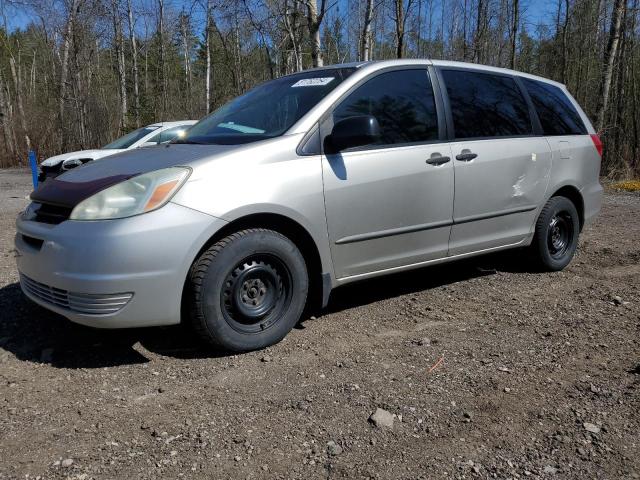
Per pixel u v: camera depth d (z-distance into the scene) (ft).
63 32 78.64
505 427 8.68
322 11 34.78
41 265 10.38
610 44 51.47
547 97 17.26
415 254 13.56
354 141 11.59
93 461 7.75
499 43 86.22
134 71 88.53
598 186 18.48
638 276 16.93
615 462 7.82
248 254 10.84
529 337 12.19
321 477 7.47
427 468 7.67
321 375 10.35
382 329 12.69
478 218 14.64
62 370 10.52
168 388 9.85
